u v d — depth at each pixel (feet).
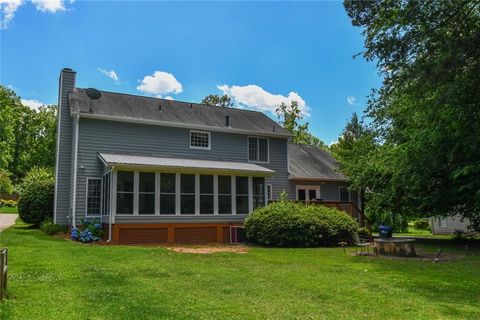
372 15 45.14
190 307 20.03
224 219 59.93
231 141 72.64
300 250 47.65
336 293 23.89
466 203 57.16
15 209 135.54
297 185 80.28
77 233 52.54
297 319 18.48
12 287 22.68
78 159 58.95
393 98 59.67
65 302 20.15
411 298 22.94
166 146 65.98
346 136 150.10
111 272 28.86
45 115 173.37
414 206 62.90
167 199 56.13
